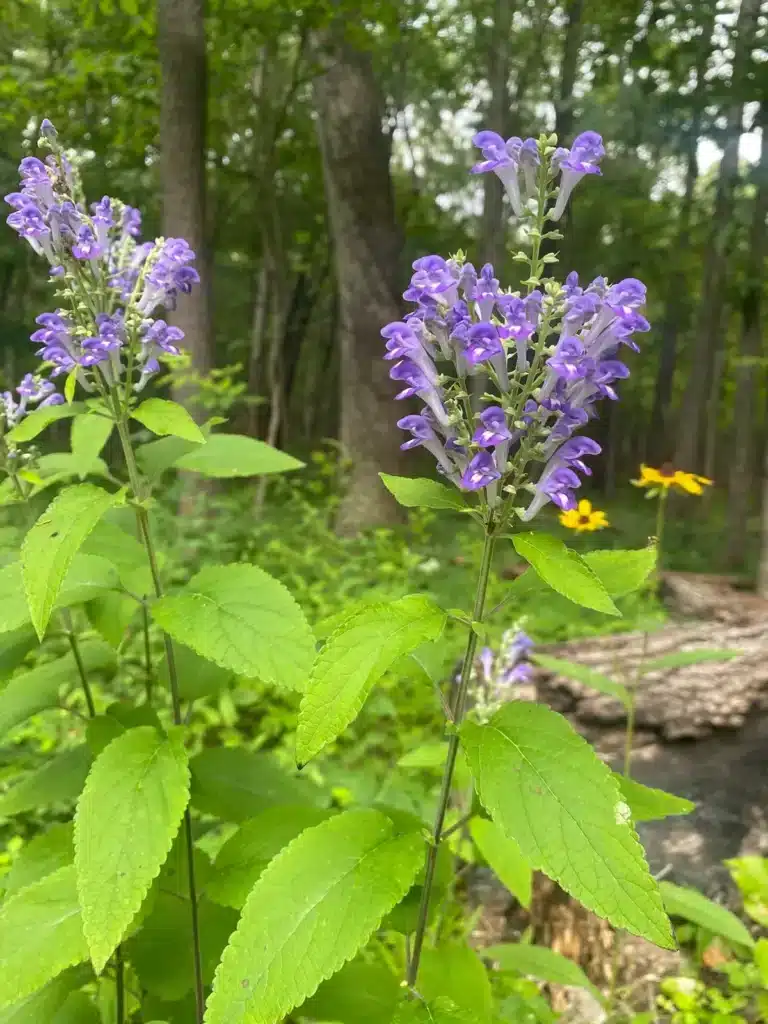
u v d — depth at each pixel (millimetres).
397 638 1354
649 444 13305
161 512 5727
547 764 1344
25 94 8539
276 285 11367
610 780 1312
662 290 10703
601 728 4133
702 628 5102
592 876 1216
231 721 4180
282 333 11336
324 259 15492
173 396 6691
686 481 3135
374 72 9766
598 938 3217
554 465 1528
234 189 12758
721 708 3928
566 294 1451
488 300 1486
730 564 9344
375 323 9391
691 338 11547
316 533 7188
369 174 9266
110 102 9180
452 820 3342
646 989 3016
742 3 7465
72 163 1861
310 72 9125
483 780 1333
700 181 9031
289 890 1344
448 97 10602
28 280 10172
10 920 1607
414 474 9750
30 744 4059
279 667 1541
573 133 7965
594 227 8789
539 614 6312
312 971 1243
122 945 2027
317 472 9422
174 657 2047
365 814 1504
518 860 2387
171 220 6961
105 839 1440
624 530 9516
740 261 9477
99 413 1871
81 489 1597
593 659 4457
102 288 1839
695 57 7746
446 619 1434
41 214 1780
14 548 2176
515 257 1502
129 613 2121
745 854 3541
